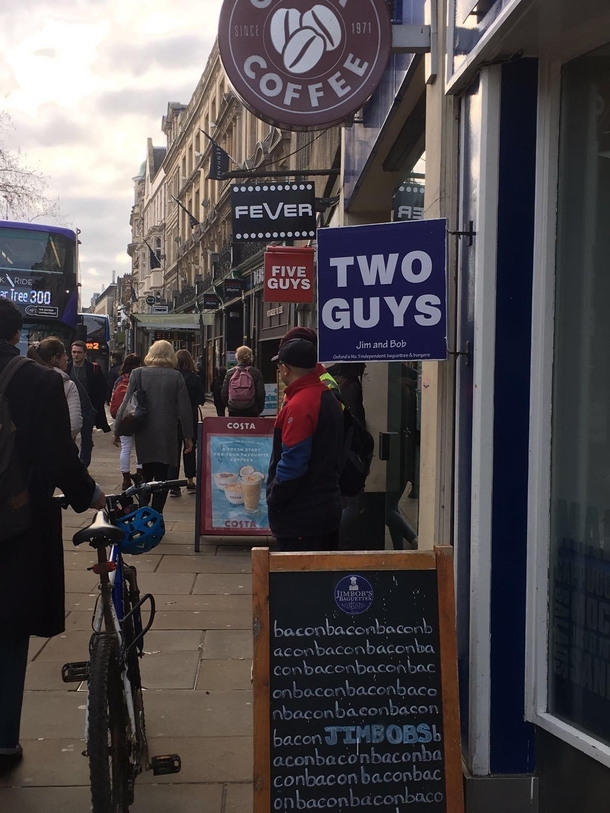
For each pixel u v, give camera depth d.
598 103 2.79
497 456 2.89
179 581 5.79
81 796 2.98
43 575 3.09
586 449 2.84
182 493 9.75
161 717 3.64
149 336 27.78
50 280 14.07
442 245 3.12
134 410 6.91
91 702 2.37
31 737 3.41
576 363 2.88
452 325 3.22
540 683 2.91
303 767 2.48
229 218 29.12
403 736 2.52
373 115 6.11
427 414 3.57
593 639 2.79
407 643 2.57
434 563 2.62
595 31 2.61
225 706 3.75
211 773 3.17
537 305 2.86
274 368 20.14
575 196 2.87
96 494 3.11
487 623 2.90
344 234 3.19
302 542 3.64
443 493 3.34
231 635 4.68
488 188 2.84
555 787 2.87
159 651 4.41
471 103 3.01
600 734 2.75
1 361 3.05
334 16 3.51
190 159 41.88
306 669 2.54
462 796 2.49
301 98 3.55
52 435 2.98
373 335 3.19
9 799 2.95
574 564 2.87
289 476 3.53
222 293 28.72
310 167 13.55
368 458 4.02
